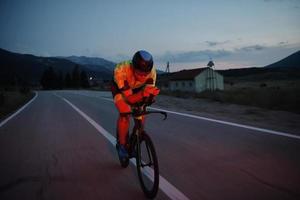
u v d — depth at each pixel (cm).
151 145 337
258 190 344
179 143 591
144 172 377
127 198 343
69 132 786
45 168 467
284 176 384
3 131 848
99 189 373
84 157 525
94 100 2189
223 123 799
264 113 999
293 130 668
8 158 534
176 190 354
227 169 422
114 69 387
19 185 394
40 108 1617
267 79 14375
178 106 1403
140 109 369
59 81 14212
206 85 5969
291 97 1255
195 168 433
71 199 345
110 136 712
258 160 456
